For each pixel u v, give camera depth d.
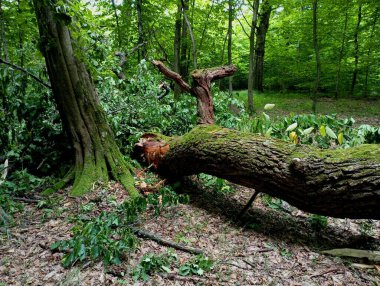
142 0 8.66
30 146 4.20
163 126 5.06
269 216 3.14
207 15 11.27
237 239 2.69
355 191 2.26
